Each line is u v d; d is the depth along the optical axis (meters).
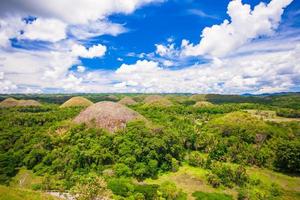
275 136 73.81
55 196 41.84
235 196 48.25
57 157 58.62
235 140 72.12
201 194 47.69
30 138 67.81
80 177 51.66
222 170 55.22
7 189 38.25
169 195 45.81
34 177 55.06
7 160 59.03
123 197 44.88
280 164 61.91
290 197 49.16
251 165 63.97
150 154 57.44
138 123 72.62
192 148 72.00
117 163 56.28
